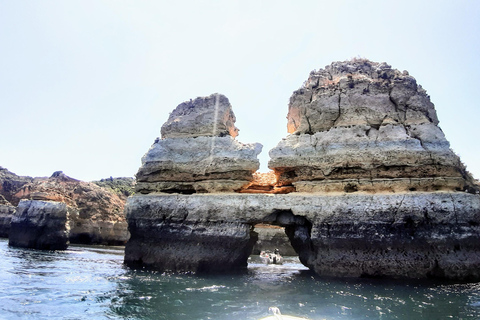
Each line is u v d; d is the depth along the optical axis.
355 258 17.62
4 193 60.91
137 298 13.76
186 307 12.53
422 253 17.09
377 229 17.55
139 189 23.81
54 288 15.43
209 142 22.77
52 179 52.72
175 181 22.94
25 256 27.86
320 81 22.75
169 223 20.94
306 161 20.50
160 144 23.98
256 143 22.28
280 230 42.47
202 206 20.30
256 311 12.09
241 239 19.27
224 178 21.58
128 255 22.42
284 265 28.36
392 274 17.09
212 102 23.92
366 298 13.92
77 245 45.97
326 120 21.06
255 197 19.72
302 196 19.22
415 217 17.36
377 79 22.09
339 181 19.58
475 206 17.59
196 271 19.39
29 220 36.06
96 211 51.09
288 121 23.72
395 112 20.53
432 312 12.10
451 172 18.78
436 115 21.06
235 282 17.39
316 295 14.41
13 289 14.91
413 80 21.33
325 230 18.23
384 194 18.14
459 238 16.95
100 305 12.68
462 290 15.16
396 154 18.94
